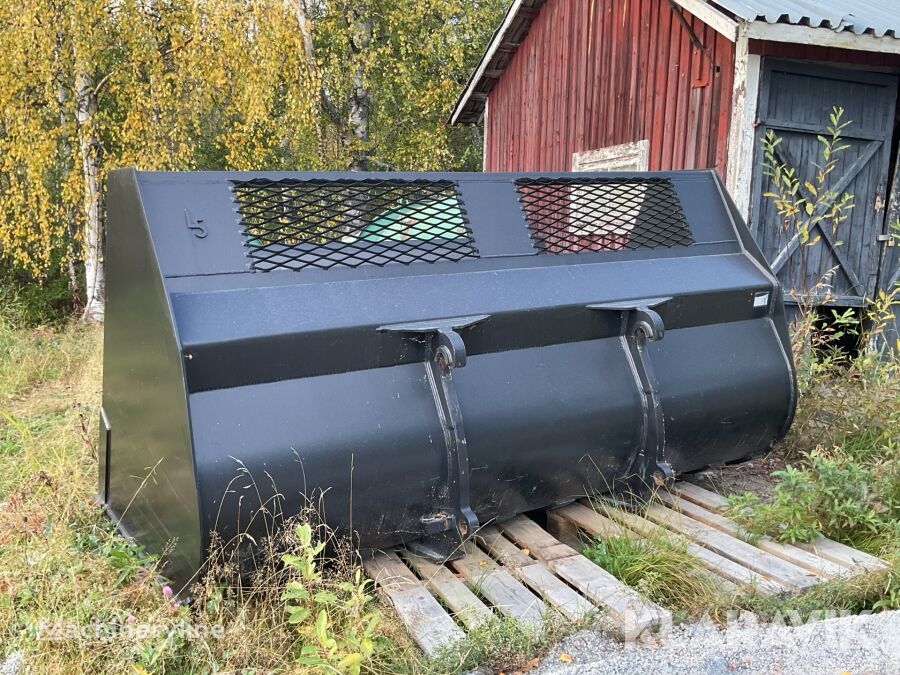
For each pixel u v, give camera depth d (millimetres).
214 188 2551
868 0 6379
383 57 13414
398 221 2887
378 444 2482
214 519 2223
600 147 7578
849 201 5754
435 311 2688
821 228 5664
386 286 2709
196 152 11938
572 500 3170
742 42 5336
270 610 2365
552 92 8492
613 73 7312
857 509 2973
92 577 2545
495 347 2828
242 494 2256
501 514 2900
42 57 8398
